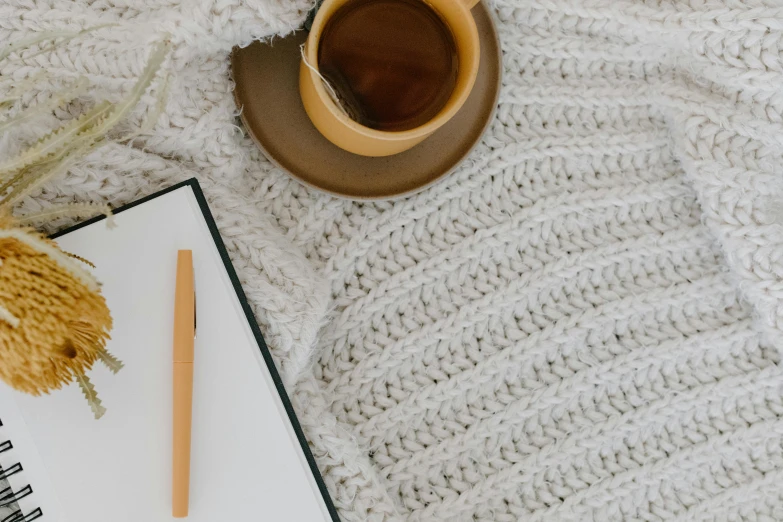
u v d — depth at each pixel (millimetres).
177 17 720
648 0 785
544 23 789
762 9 764
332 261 781
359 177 763
